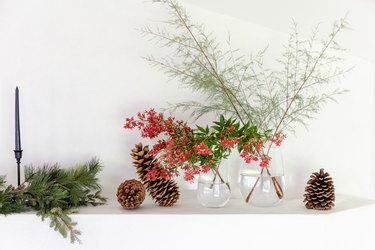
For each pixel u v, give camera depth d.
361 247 1.44
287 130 1.61
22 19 1.52
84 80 1.55
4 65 1.52
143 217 1.32
